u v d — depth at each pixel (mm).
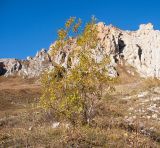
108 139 20453
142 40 198250
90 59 24172
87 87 24062
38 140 20094
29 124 29812
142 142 20875
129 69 179000
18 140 20531
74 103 23641
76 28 24734
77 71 23906
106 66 24484
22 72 194250
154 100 43219
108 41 189125
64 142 18891
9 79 187750
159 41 192125
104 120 27500
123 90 57125
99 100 24922
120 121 28484
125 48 194500
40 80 24562
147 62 186375
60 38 24750
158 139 24766
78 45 24500
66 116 23828
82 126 23062
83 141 19359
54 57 24891
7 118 35094
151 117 34500
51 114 29656
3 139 21922
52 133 21438
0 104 61812
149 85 58906
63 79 24125
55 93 23953
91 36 24531
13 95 78062
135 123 29062
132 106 40156
